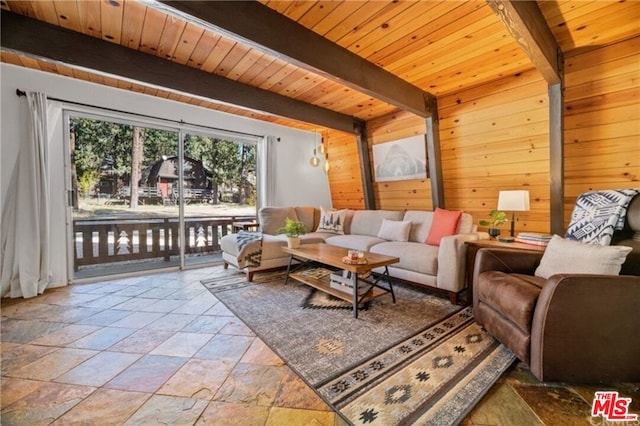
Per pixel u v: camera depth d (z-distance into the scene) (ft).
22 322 7.43
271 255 11.72
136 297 9.34
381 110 12.92
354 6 5.95
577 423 4.06
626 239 6.34
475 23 6.54
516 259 6.98
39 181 9.53
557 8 5.98
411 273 9.72
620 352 4.72
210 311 8.19
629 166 7.52
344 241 12.61
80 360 5.68
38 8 6.09
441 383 4.92
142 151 12.56
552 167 8.46
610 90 7.36
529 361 5.10
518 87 8.96
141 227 12.83
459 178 11.56
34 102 9.41
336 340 6.46
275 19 6.11
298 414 4.24
